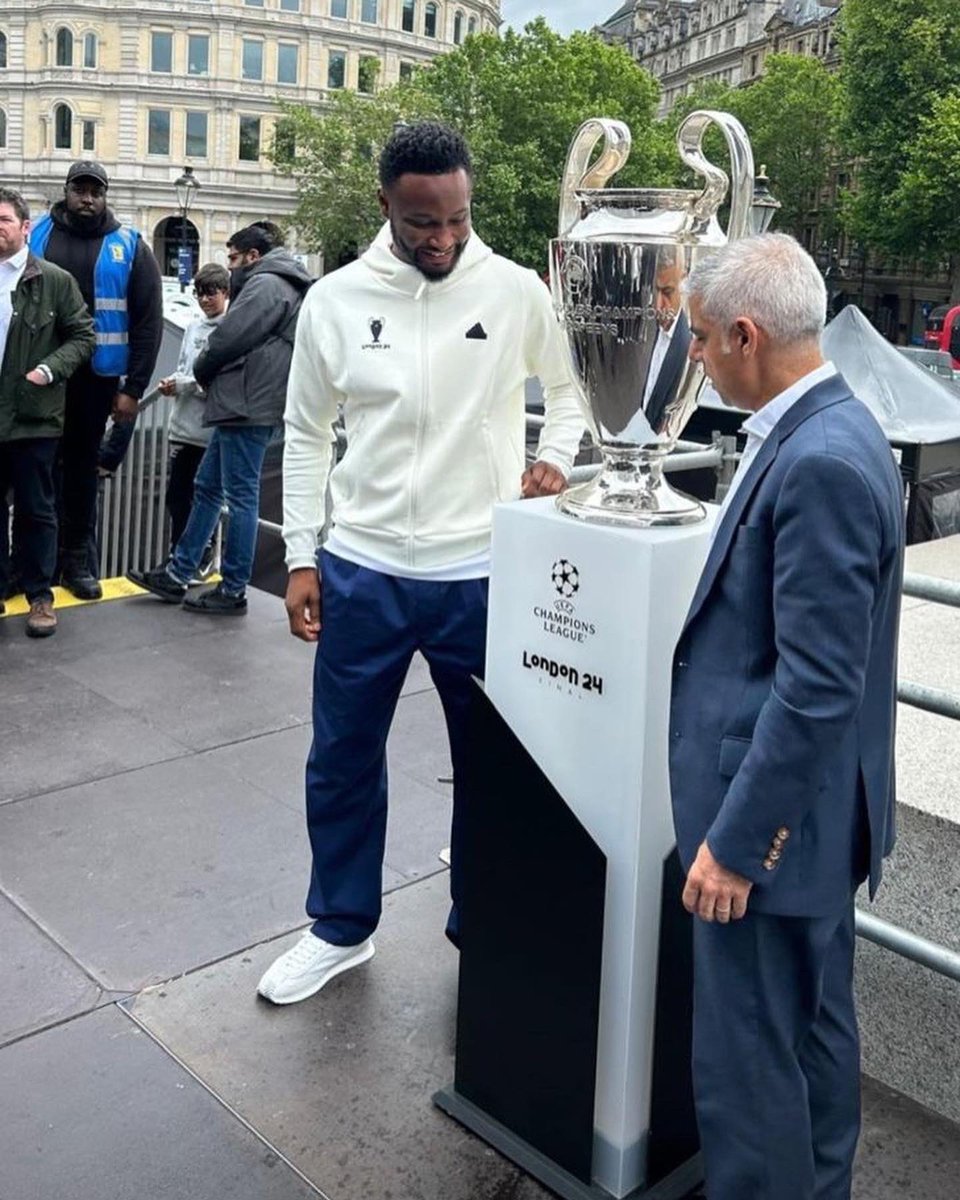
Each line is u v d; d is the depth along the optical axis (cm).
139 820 377
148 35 7744
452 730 279
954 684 343
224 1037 273
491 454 264
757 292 178
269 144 7962
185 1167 233
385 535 263
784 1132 189
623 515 212
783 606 171
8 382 516
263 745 439
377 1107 251
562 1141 229
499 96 6044
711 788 185
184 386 637
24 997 285
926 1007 260
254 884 341
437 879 350
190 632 567
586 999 218
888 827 199
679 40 11019
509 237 5875
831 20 8825
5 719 454
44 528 543
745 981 187
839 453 168
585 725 215
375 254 260
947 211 4966
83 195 563
